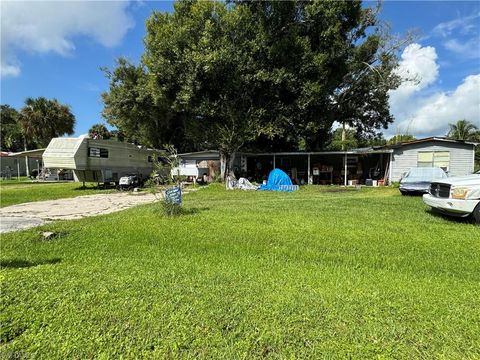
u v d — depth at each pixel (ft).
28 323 8.70
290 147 81.71
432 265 13.93
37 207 38.06
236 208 30.66
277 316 8.82
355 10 60.44
